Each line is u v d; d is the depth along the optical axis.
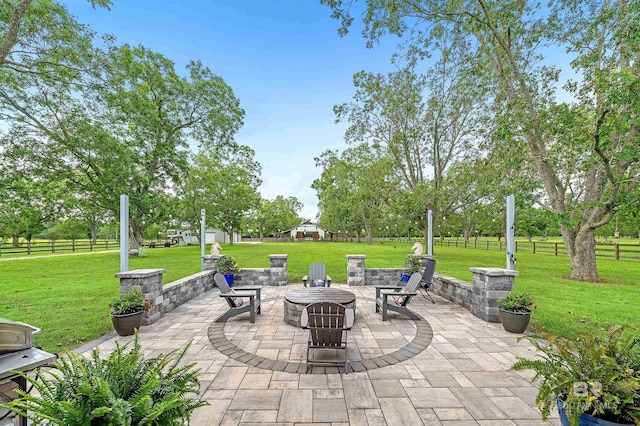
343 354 3.28
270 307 5.32
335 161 16.12
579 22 7.05
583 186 8.97
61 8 6.76
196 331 4.05
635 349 1.96
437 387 2.59
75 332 3.99
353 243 34.47
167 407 1.29
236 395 2.45
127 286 4.28
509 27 7.28
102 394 1.23
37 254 17.62
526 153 7.47
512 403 2.35
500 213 16.78
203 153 25.80
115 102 11.21
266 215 42.59
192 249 22.59
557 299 5.89
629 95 4.84
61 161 13.10
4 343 1.64
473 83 12.00
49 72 8.12
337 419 2.13
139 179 14.05
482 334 3.94
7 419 1.62
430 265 5.96
